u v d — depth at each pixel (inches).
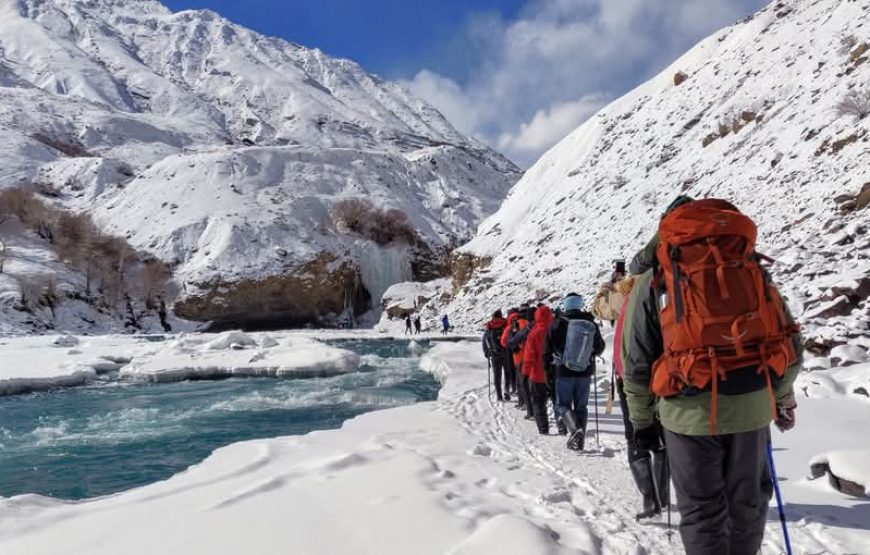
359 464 200.2
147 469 305.9
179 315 2253.9
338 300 2490.2
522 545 117.4
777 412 94.8
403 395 524.1
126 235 2652.6
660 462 138.1
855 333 327.6
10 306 1815.9
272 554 125.3
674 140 1615.4
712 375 77.1
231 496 165.9
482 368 601.3
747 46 1788.9
